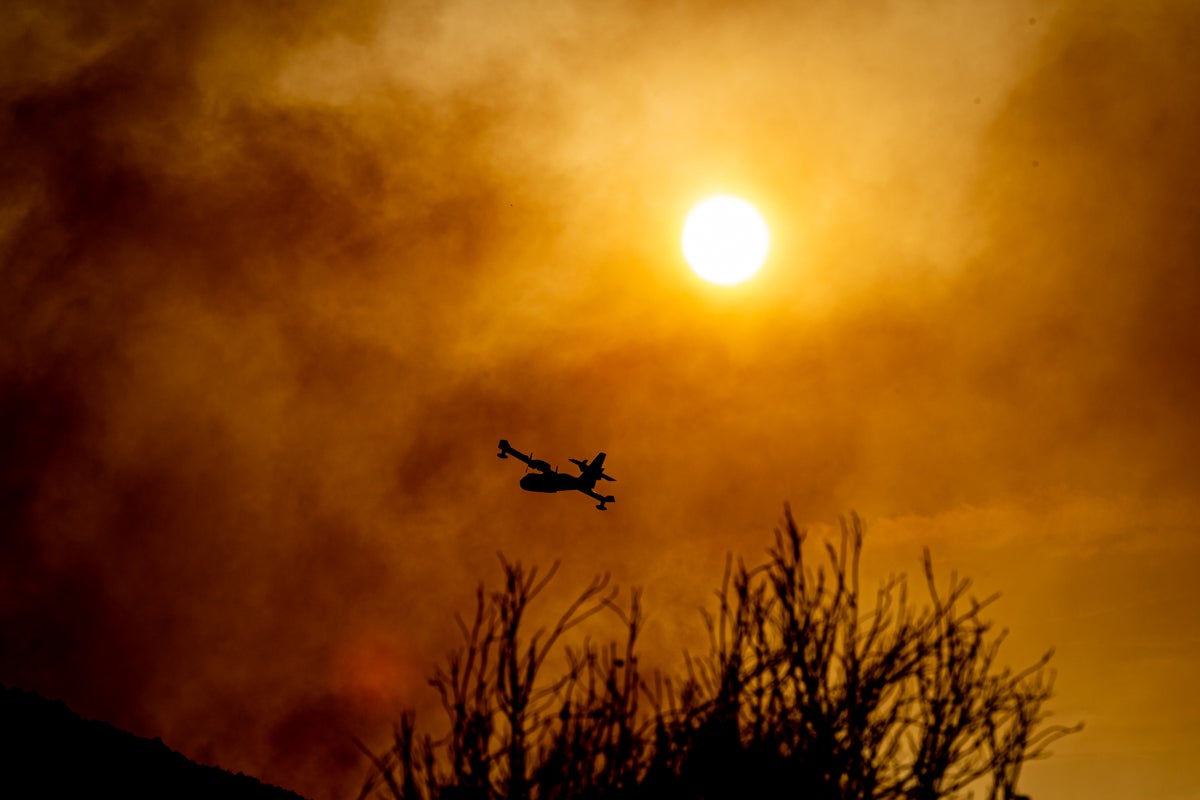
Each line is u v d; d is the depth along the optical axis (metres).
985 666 18.08
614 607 17.88
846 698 17.64
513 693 16.78
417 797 16.09
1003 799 16.77
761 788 17.09
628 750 16.64
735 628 18.52
